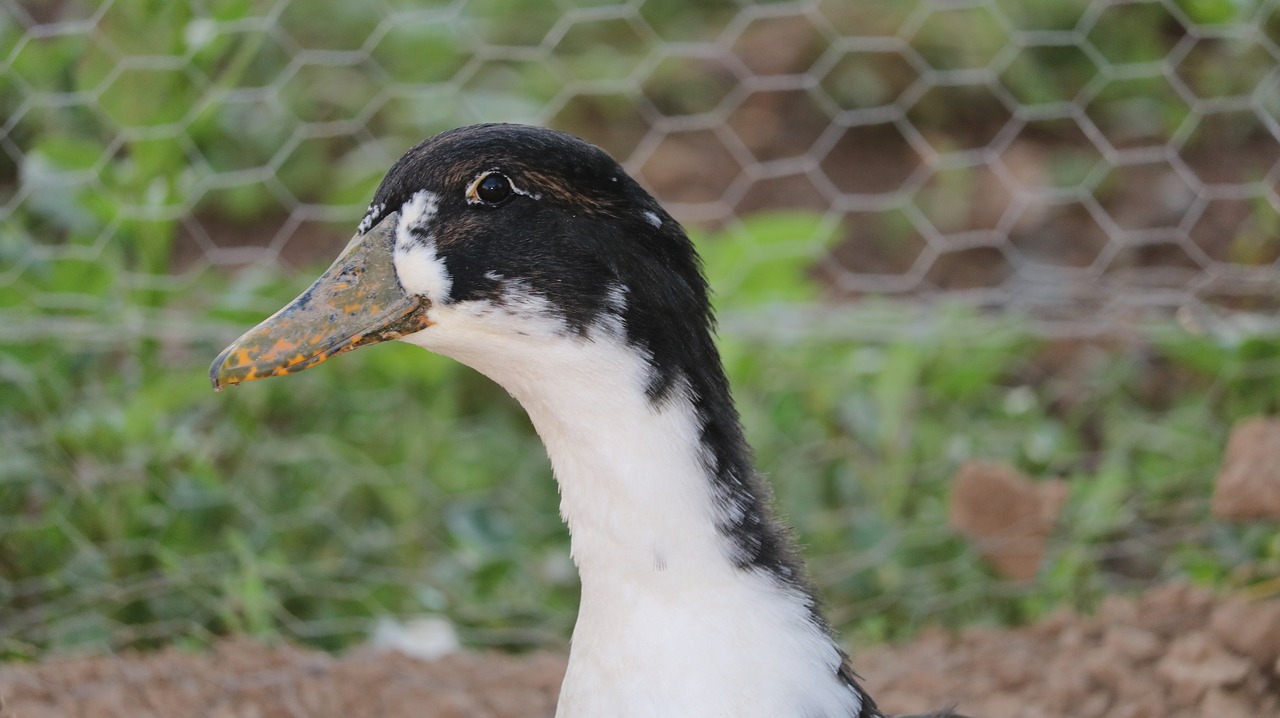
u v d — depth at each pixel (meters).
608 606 4.31
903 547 7.70
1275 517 7.02
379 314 4.34
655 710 4.24
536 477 8.23
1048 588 7.52
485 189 4.26
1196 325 8.27
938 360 8.36
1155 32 11.16
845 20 12.09
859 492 7.94
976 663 6.98
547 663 7.09
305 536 7.68
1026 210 10.62
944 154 11.28
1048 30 11.41
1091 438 8.66
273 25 9.45
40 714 6.14
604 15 11.23
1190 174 10.45
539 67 11.55
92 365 7.52
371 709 6.53
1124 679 6.62
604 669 4.30
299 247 9.71
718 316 8.37
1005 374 8.83
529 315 4.27
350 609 7.54
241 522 7.53
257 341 4.33
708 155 11.34
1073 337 8.89
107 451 7.30
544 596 7.82
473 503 7.98
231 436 7.71
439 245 4.30
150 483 7.37
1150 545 7.61
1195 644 6.55
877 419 8.11
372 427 8.07
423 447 8.02
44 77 8.45
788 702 4.25
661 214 4.30
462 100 10.79
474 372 8.48
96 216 7.72
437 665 7.01
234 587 7.20
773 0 12.49
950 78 11.23
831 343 8.34
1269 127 9.57
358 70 10.79
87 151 7.82
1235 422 8.08
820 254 9.41
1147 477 7.92
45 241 8.11
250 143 9.84
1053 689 6.62
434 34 10.95
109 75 7.99
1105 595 7.46
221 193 9.84
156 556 7.20
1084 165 10.88
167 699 6.41
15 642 6.80
